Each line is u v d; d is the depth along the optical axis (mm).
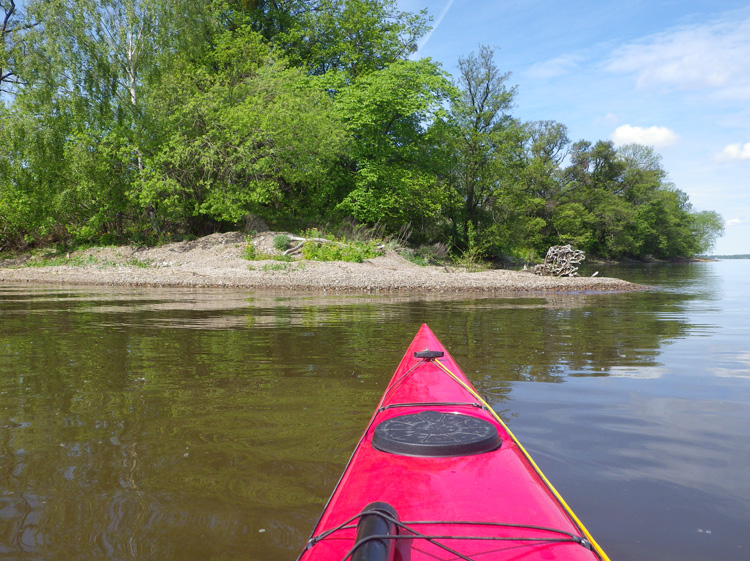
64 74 21938
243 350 5461
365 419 3109
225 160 22938
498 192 34781
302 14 32469
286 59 26844
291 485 2199
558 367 4672
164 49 23547
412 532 1010
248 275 17016
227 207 22484
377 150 28969
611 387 3902
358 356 5145
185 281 16016
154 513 1954
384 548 871
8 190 22688
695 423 3031
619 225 52844
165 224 25812
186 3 23547
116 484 2213
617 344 5934
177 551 1693
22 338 6270
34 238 24703
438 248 30078
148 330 6961
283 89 25531
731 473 2312
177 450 2607
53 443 2723
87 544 1742
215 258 20859
